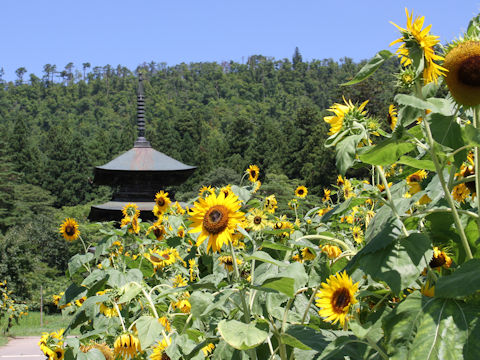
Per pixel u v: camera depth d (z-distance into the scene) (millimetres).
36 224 45594
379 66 1837
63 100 197625
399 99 1744
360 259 1910
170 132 116125
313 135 80562
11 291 30281
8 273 32281
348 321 1894
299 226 4090
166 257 5082
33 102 195500
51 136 114312
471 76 1765
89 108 195375
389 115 3037
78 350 2859
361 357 1897
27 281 32750
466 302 1669
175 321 2916
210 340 2387
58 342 3635
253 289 2160
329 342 2066
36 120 183125
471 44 1785
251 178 5367
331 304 1928
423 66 1806
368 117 1962
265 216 4223
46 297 32750
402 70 1919
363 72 1846
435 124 1931
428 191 2418
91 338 3268
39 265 35312
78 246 34031
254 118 185875
